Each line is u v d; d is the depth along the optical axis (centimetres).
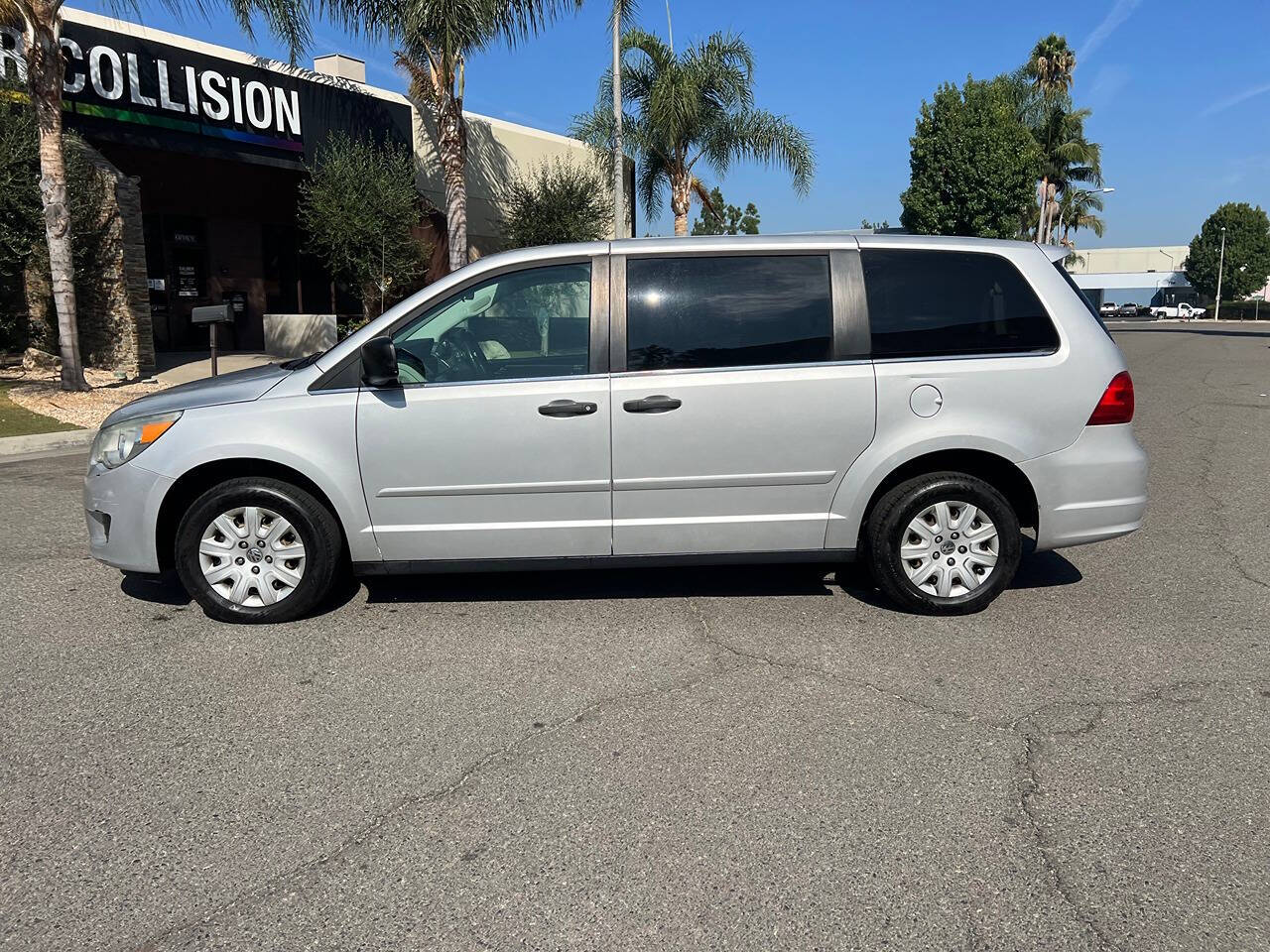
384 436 459
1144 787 322
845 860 283
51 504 771
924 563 485
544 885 272
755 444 466
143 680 417
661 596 528
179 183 1830
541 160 2564
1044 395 472
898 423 468
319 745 358
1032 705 388
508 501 466
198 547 478
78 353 1343
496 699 397
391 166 1939
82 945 249
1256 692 398
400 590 541
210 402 470
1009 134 3194
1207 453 992
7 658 442
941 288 478
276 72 1827
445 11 1436
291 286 2203
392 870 280
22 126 1373
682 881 274
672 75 2094
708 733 365
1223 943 246
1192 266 8838
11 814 310
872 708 386
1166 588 541
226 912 262
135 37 1606
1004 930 252
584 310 470
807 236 485
